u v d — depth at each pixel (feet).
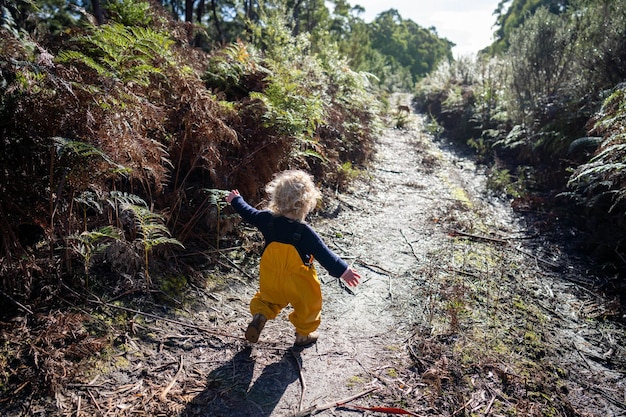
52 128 9.57
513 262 16.44
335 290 13.58
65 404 8.03
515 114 32.17
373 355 10.59
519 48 33.42
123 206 10.91
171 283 11.98
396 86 138.92
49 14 20.85
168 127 14.29
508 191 24.63
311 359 10.26
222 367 9.66
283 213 9.55
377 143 37.55
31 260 9.99
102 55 12.35
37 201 10.17
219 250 14.06
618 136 15.21
